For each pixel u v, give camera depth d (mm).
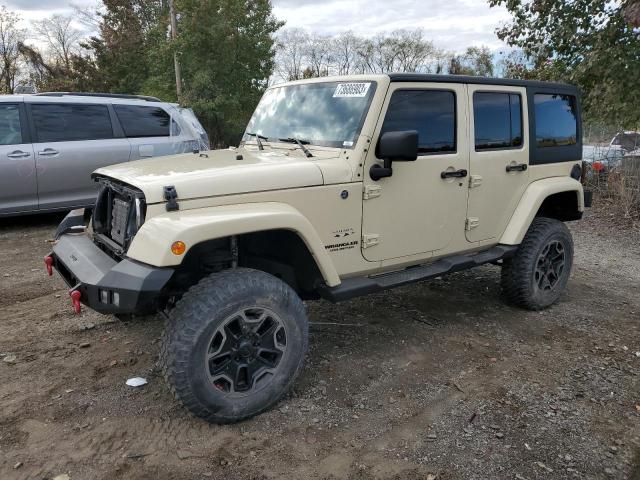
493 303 4891
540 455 2756
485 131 4094
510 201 4367
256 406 2949
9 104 6852
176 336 2676
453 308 4742
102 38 24938
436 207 3805
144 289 2531
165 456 2666
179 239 2580
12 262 5824
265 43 17094
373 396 3262
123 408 3061
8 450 2680
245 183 2930
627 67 9156
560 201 5051
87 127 7277
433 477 2570
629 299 5152
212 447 2740
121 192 3092
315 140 3604
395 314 4555
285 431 2889
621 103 9469
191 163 3295
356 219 3379
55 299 4746
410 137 3100
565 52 10602
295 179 3084
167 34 18312
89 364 3561
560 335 4242
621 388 3443
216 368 2832
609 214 9023
